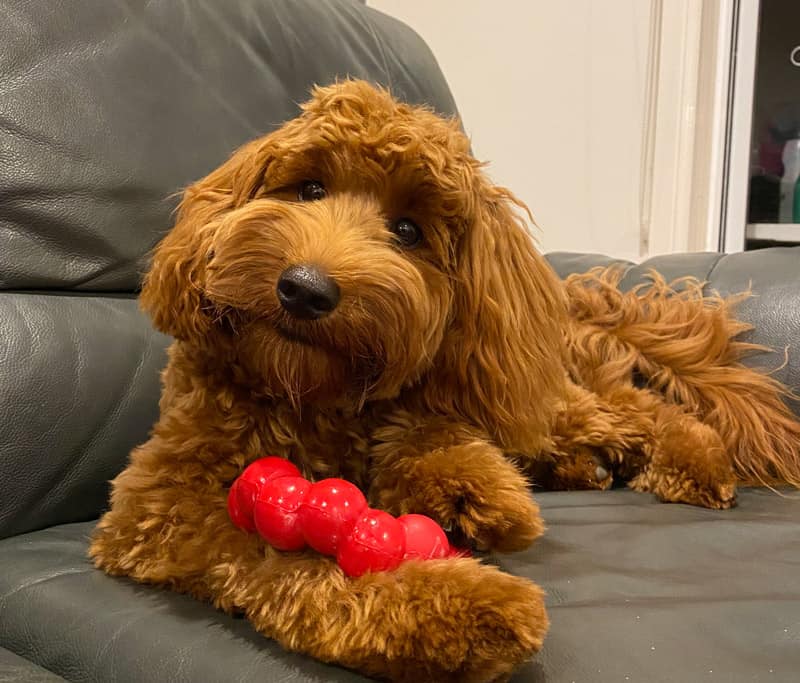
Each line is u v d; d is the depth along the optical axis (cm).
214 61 127
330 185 90
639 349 142
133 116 114
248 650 69
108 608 77
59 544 94
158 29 121
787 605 80
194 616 75
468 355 93
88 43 112
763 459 131
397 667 64
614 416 126
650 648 72
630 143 226
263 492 75
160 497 82
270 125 132
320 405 87
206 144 122
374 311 79
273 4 141
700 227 227
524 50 238
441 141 90
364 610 66
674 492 116
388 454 89
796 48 230
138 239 114
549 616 76
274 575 72
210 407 88
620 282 159
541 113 237
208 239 86
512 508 81
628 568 91
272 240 80
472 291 92
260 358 83
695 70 218
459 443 90
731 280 148
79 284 109
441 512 81
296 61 139
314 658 67
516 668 67
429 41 254
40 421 98
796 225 227
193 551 78
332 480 75
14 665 70
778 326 137
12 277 103
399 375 84
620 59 224
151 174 115
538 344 99
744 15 221
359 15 161
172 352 97
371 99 90
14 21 106
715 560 94
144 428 110
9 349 98
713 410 134
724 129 225
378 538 70
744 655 72
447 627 63
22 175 103
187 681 67
